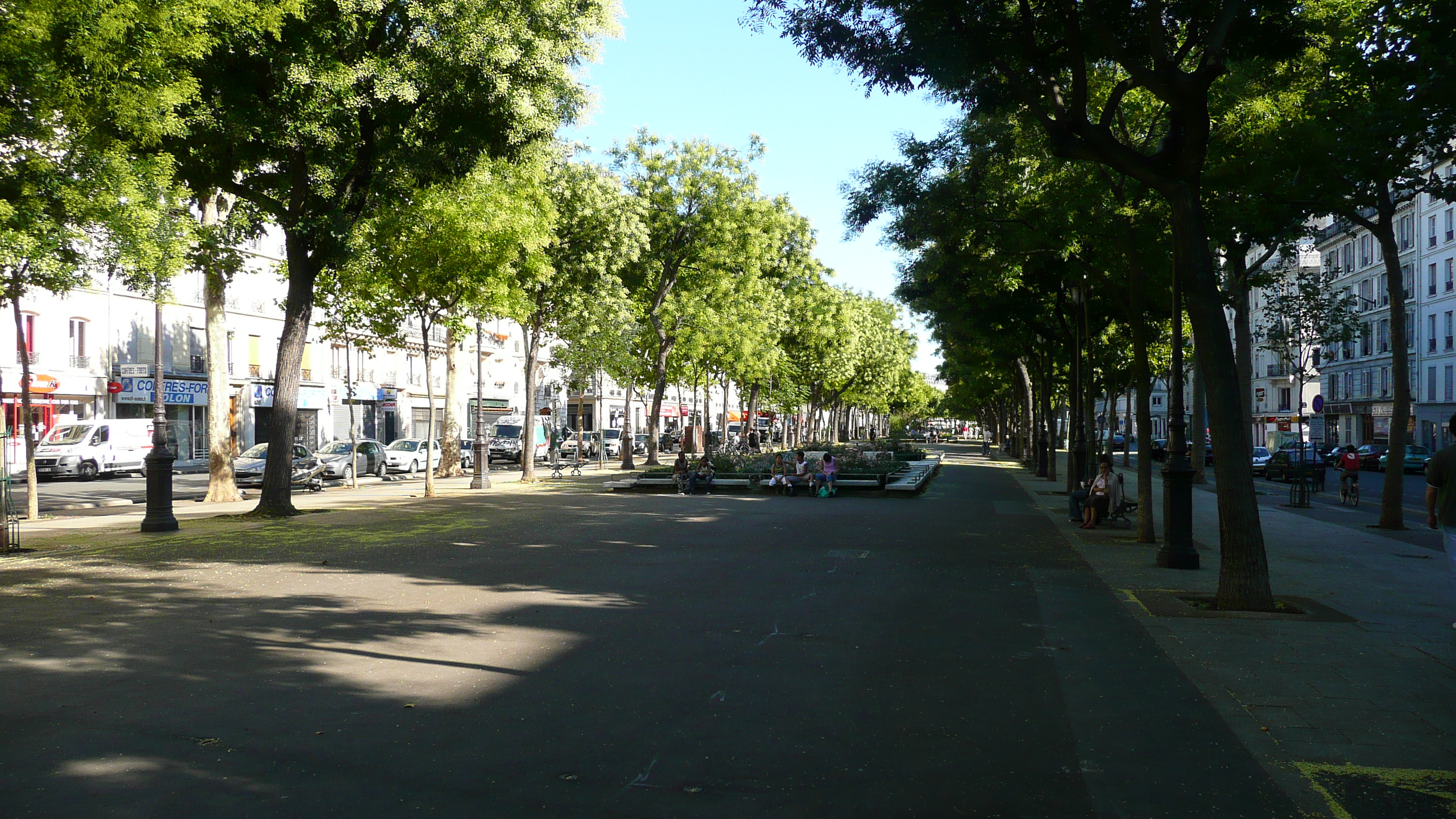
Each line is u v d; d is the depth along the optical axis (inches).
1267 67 542.9
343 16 621.0
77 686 250.5
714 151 1466.5
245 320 1828.2
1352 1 522.3
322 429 1983.3
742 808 171.2
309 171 719.7
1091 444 853.8
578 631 324.5
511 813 168.1
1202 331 373.4
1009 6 437.1
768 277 1819.6
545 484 1256.8
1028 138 589.9
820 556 528.4
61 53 456.8
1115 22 405.4
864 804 174.1
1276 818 170.4
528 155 748.0
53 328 1503.4
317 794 176.2
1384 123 463.5
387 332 963.3
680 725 220.7
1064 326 882.1
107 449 1407.5
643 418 3257.9
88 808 168.7
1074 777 189.5
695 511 831.7
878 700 243.1
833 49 408.8
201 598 383.9
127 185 469.1
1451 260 2090.3
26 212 445.1
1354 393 2546.8
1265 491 1222.3
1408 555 549.0
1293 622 344.8
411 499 977.5
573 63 724.0
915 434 5915.4
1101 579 446.9
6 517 545.0
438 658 283.9
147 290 534.0
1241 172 539.5
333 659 281.9
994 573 467.2
